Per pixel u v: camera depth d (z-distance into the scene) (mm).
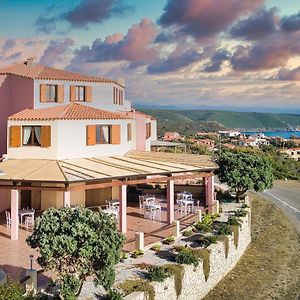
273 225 40781
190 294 22500
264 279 27562
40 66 46312
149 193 41688
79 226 15820
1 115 40219
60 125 32500
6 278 18312
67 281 16438
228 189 47219
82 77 44094
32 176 26453
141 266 21828
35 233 16422
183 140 114562
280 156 117500
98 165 30906
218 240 27109
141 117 44906
